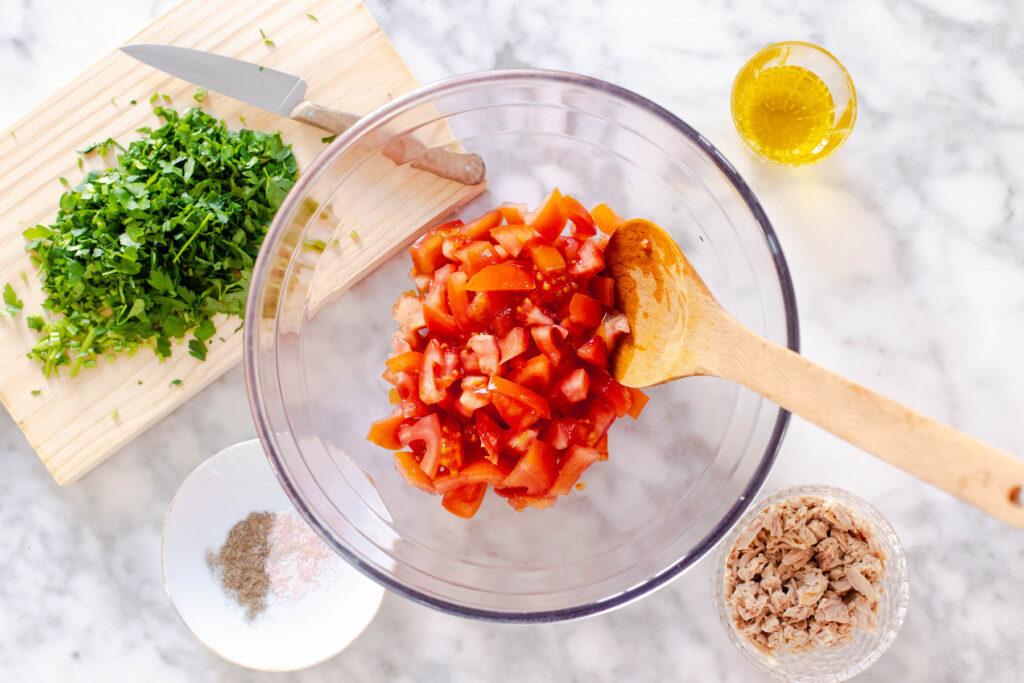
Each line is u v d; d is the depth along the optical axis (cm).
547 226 56
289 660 62
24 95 65
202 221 60
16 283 63
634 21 64
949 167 64
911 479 63
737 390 60
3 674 65
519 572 60
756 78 62
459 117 60
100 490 65
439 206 61
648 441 61
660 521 60
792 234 64
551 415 56
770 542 60
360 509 60
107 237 60
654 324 54
